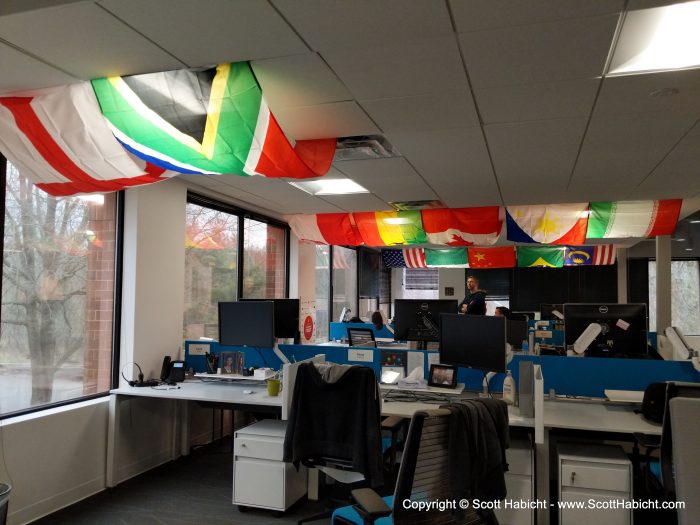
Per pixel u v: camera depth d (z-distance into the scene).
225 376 4.15
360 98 2.84
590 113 3.05
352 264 10.17
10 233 3.33
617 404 3.48
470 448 1.89
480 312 6.47
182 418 4.69
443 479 1.94
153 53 2.32
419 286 12.58
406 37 2.16
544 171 4.43
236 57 2.36
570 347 3.94
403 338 4.47
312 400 2.97
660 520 2.83
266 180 4.80
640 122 3.20
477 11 1.95
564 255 9.84
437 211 6.36
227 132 2.66
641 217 5.77
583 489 2.92
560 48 2.25
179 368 4.27
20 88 2.71
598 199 5.68
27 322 3.46
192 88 2.55
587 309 3.84
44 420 3.42
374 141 3.62
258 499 3.44
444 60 2.38
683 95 2.77
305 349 4.23
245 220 6.32
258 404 3.55
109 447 3.88
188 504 3.62
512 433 3.24
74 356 3.83
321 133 3.44
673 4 1.90
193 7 1.94
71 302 3.81
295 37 2.17
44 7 1.95
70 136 2.84
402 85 2.67
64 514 3.43
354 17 2.00
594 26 2.06
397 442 3.39
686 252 9.03
